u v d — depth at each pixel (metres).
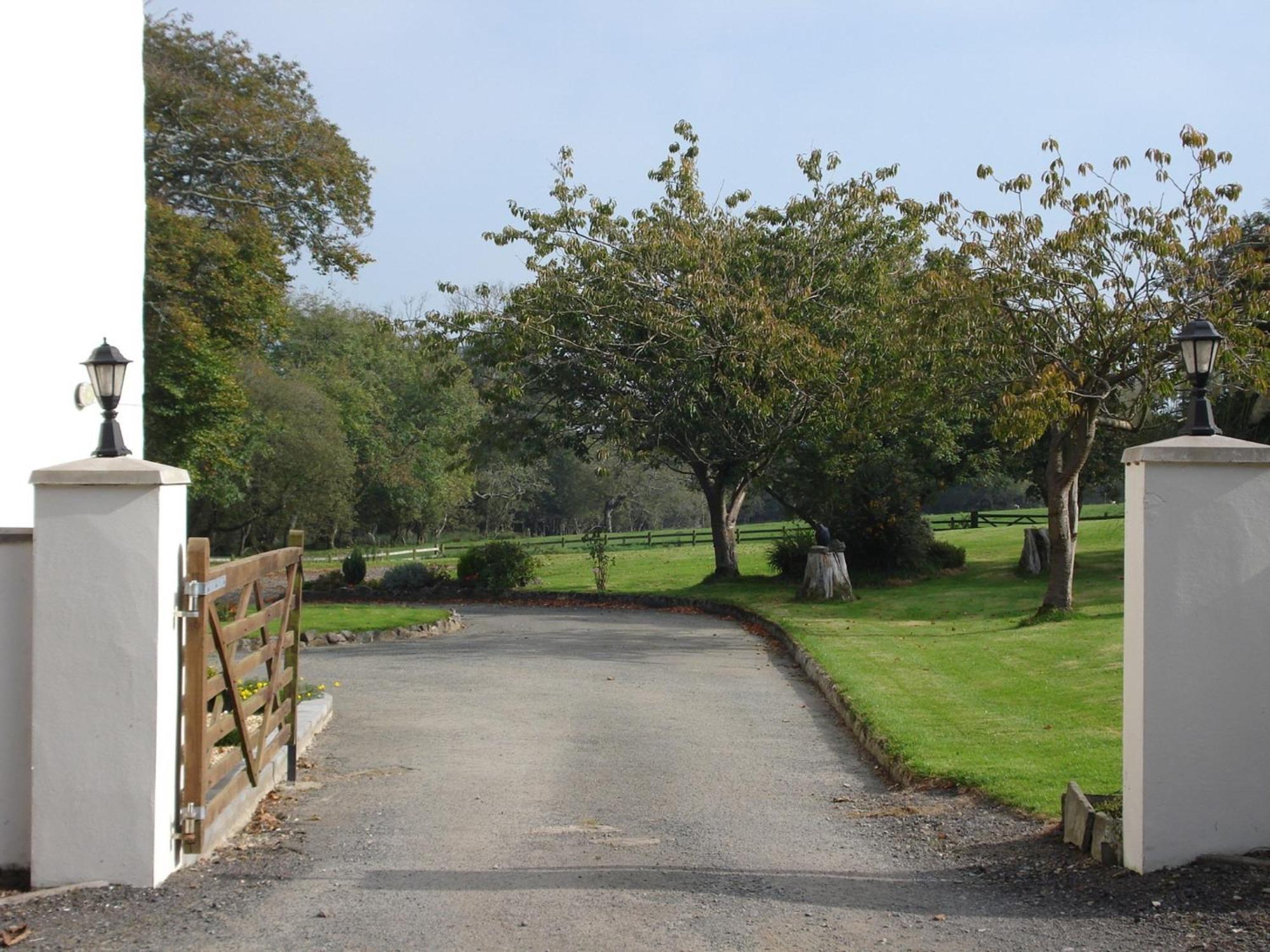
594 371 25.45
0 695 5.53
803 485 27.92
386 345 62.88
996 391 19.53
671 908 5.12
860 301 25.73
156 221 26.61
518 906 5.12
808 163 26.56
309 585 31.55
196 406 29.72
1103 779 7.49
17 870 5.55
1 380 9.84
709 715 11.59
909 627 18.89
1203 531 5.34
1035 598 22.55
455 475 62.19
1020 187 16.88
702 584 29.17
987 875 5.67
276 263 30.36
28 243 10.28
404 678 14.45
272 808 7.35
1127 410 18.86
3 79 9.86
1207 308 15.82
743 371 24.44
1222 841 5.28
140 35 12.79
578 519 73.38
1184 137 16.27
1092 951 4.40
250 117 29.50
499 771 8.68
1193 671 5.31
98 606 5.35
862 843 6.51
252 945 4.55
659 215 26.59
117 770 5.35
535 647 18.27
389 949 4.51
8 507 9.91
